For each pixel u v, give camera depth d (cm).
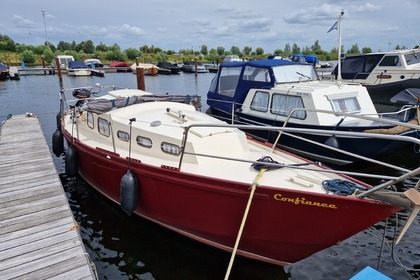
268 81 932
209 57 7188
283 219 420
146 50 7088
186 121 593
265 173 463
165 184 495
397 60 1175
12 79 3447
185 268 494
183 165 504
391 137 343
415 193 332
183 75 4216
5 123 1098
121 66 4962
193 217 491
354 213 384
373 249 543
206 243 518
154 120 601
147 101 702
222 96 1070
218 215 462
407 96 936
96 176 657
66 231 453
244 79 998
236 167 491
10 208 511
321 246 426
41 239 434
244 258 501
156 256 521
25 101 2016
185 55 7812
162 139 538
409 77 1133
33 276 369
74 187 760
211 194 452
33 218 484
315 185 426
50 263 390
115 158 555
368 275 340
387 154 936
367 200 371
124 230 588
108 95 832
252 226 444
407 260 515
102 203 681
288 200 402
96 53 6738
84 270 379
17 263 389
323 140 771
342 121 750
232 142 544
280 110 874
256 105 948
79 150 677
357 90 879
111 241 558
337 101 826
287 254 455
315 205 393
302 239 427
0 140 886
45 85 2916
